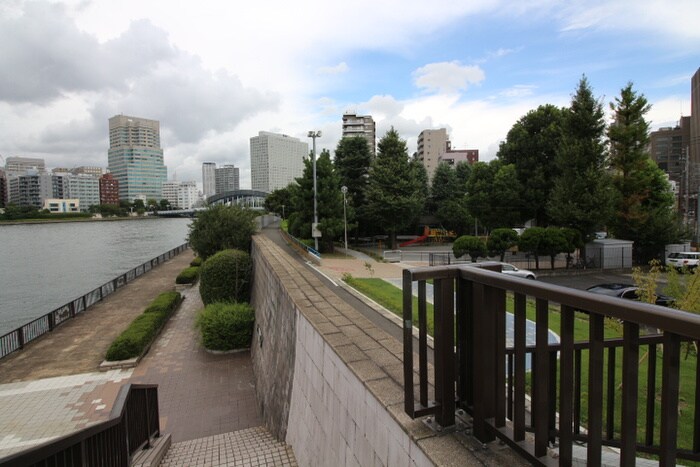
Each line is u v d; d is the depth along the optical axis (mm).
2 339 14148
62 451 3318
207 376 13008
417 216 46500
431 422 2746
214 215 29484
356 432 3762
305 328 6211
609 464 3385
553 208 28641
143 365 13789
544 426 2014
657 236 29359
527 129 37281
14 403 11023
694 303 7695
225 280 18500
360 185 43844
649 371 2484
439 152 98875
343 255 33281
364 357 4223
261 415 10406
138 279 29109
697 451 1940
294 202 35656
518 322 2115
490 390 2416
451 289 2621
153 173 180500
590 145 27406
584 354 7723
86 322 18281
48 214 124625
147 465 6242
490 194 37594
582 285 22188
